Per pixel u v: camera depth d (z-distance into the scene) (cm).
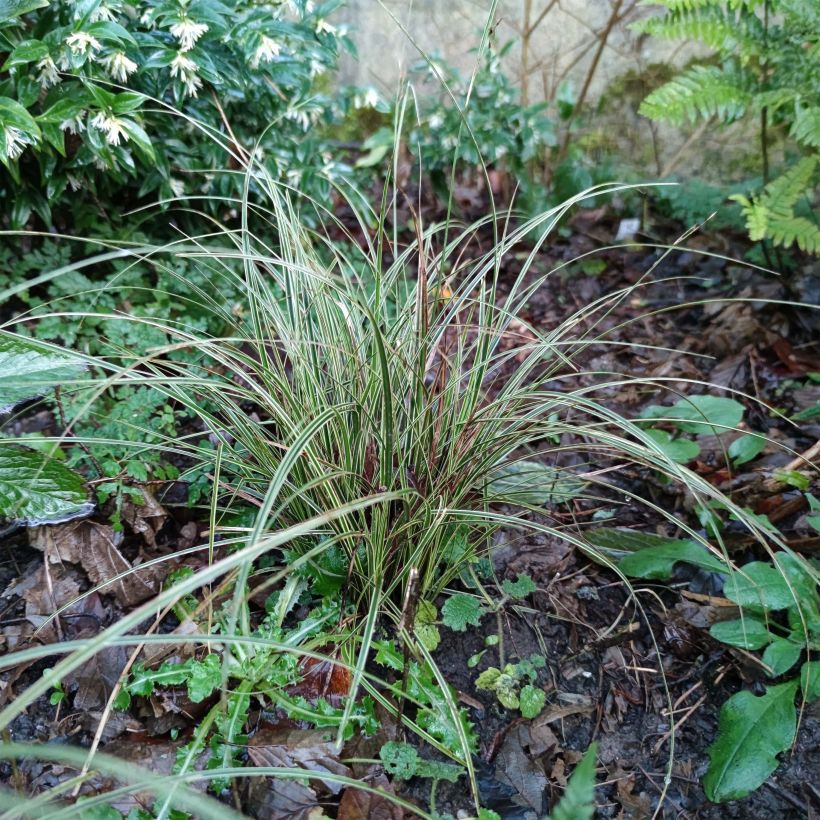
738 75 74
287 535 33
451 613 49
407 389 50
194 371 56
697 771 46
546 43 101
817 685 46
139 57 61
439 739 45
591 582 54
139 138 57
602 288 86
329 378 51
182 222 72
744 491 59
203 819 40
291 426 46
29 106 59
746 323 76
